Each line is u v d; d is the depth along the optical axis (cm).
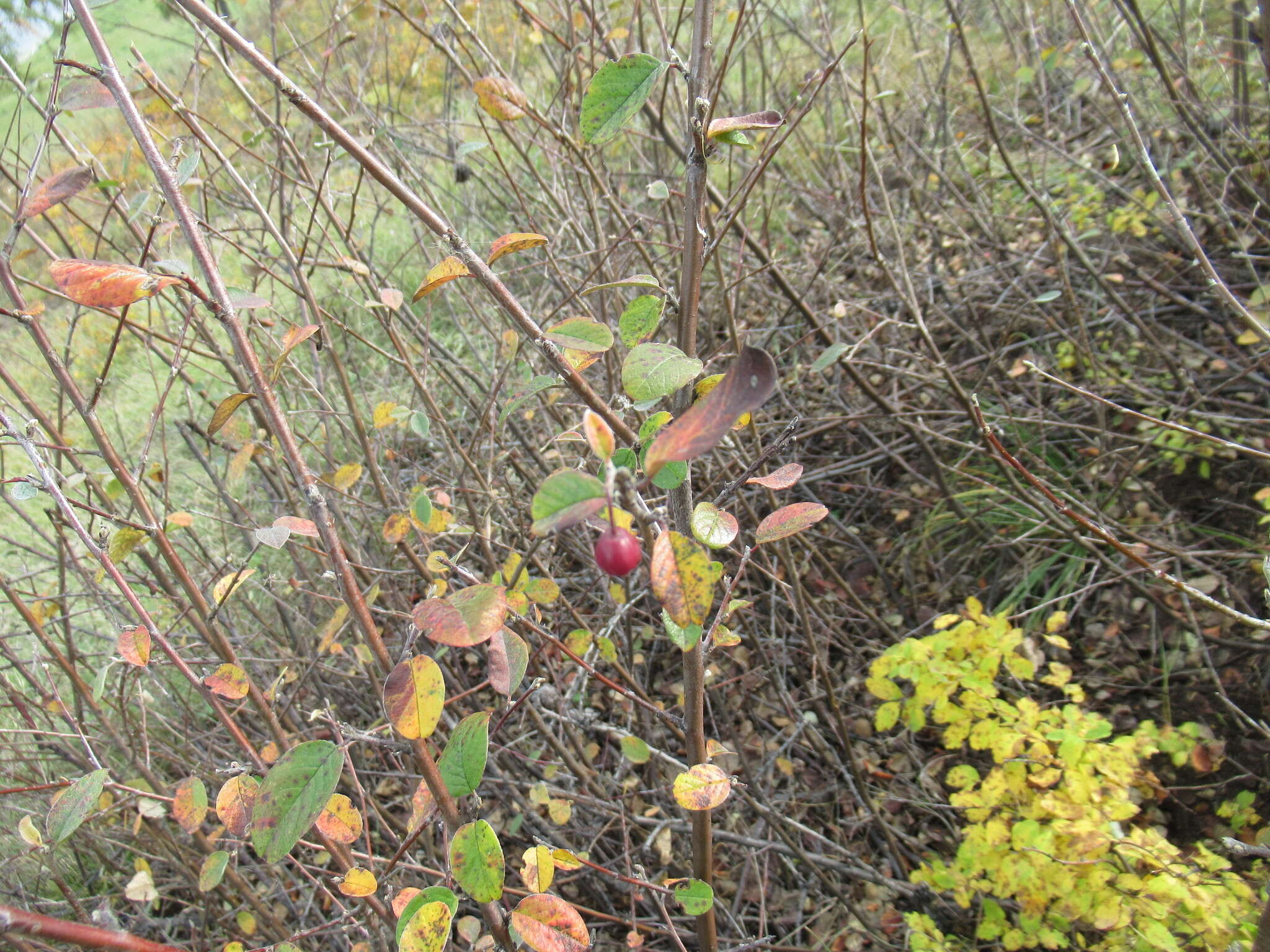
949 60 376
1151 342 314
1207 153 320
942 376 336
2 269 131
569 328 104
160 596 194
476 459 271
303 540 269
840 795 274
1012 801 196
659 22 176
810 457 374
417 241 307
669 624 98
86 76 126
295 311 340
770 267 234
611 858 254
